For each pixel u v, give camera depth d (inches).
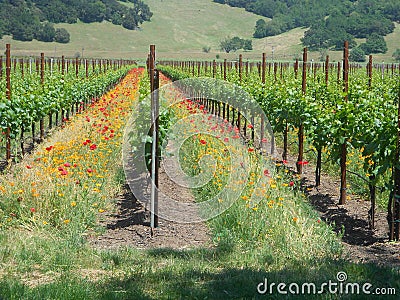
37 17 4451.3
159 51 4534.9
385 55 3444.9
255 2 6230.3
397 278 239.5
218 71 1155.3
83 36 4687.5
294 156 568.1
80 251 279.9
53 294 215.8
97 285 231.0
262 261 267.9
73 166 379.2
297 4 5364.2
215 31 5580.7
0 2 4564.5
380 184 386.0
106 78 1157.7
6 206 322.3
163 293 224.5
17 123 488.4
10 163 427.8
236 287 230.5
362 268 249.9
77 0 5059.1
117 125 539.2
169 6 6348.4
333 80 775.7
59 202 325.7
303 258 268.4
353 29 3991.1
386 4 4256.9
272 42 4808.1
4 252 263.4
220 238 308.8
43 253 267.7
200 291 225.1
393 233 309.7
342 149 385.4
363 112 363.6
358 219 354.9
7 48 497.7
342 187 386.6
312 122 442.6
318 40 3922.2
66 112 789.2
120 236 323.0
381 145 316.8
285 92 534.0
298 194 375.6
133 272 251.1
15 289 217.6
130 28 5167.3
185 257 277.4
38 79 880.3
